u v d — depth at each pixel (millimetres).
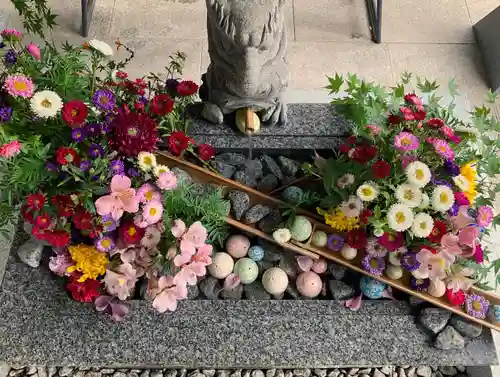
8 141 1552
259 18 1594
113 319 1766
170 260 1680
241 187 1894
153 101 1747
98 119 1722
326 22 3135
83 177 1636
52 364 1739
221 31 1616
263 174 1988
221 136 1981
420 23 3154
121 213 1578
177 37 3033
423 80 2936
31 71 1699
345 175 1728
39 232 1619
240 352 1745
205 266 1849
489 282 1937
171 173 1658
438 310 1802
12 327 1747
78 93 1745
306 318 1802
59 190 1658
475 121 1815
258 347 1752
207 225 1792
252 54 1620
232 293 1855
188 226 1776
